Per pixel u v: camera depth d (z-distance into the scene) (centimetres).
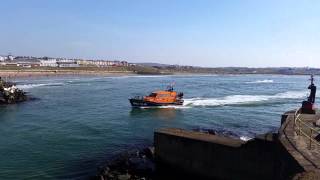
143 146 3288
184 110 5872
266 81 16250
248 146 2022
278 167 1806
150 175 2414
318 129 2136
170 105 6181
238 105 6531
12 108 5862
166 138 2447
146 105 6050
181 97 6469
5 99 6362
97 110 5722
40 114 5247
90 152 3111
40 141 3506
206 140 2245
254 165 1998
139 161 2547
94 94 8169
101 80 14300
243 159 2048
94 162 2825
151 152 2667
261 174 1969
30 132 3941
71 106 6134
